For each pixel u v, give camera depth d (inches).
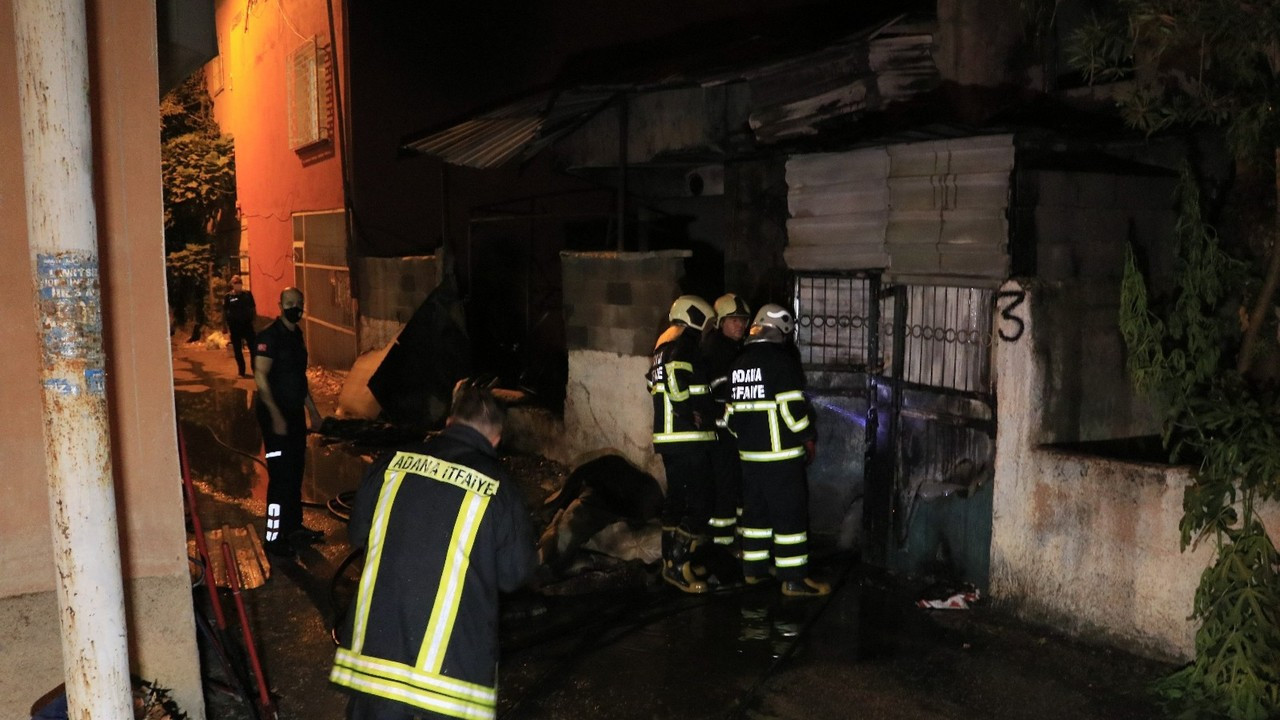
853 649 199.2
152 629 158.1
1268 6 167.6
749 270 304.5
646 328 304.7
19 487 148.6
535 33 454.9
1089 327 211.8
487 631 124.7
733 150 301.4
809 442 232.4
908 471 238.7
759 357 228.8
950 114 245.8
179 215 849.5
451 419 133.6
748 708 174.9
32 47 96.7
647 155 330.0
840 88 265.1
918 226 226.8
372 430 415.5
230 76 830.5
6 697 148.9
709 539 253.9
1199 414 182.1
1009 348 206.2
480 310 481.1
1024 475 205.5
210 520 299.9
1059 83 264.5
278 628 213.8
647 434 304.7
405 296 487.5
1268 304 188.5
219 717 169.5
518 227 462.6
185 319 844.0
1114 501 189.9
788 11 320.5
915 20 255.3
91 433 101.1
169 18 189.0
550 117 330.3
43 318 99.0
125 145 151.7
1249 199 227.6
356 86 527.2
